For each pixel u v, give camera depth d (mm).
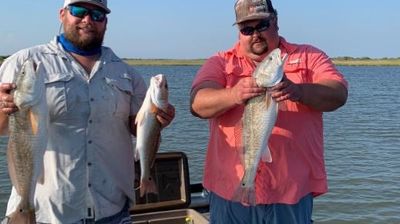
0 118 1758
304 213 1851
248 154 1795
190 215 2562
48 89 1843
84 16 1873
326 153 7465
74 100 1866
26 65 1701
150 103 1853
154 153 1931
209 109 1785
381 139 8805
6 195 4887
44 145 1734
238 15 1853
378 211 4758
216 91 1780
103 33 1940
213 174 1942
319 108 1755
